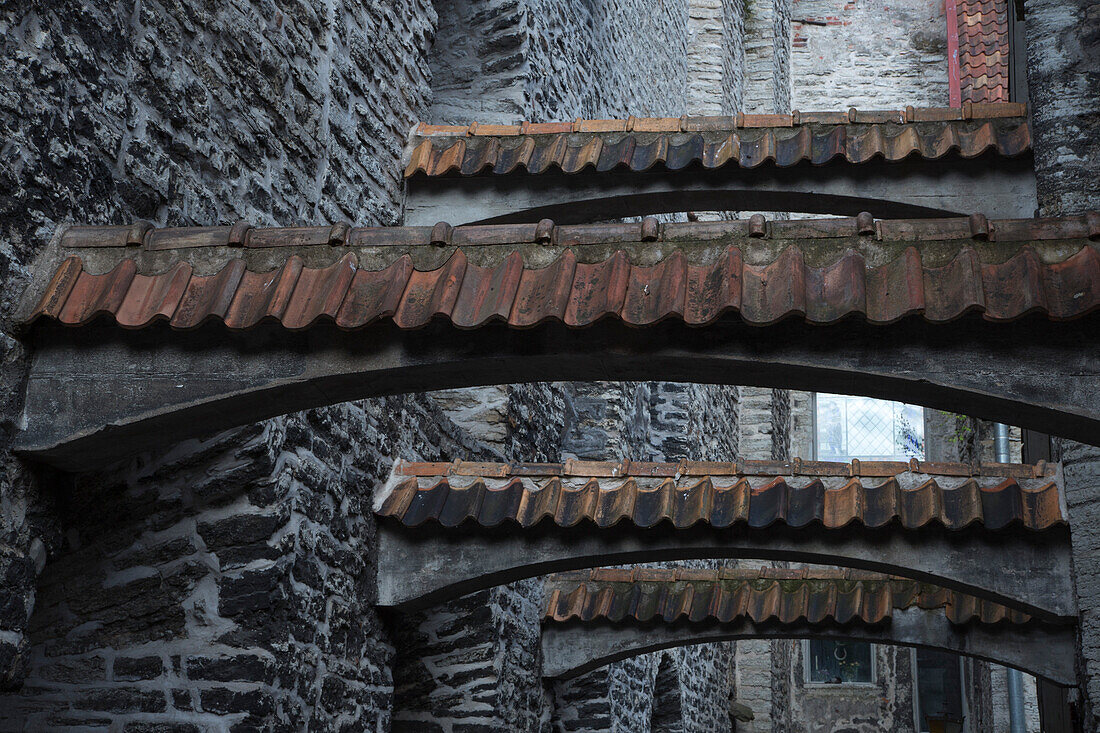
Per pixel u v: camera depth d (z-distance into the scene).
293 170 5.41
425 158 6.69
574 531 6.23
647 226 3.60
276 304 3.50
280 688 4.71
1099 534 5.86
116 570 4.75
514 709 7.39
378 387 3.69
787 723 19.92
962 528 6.07
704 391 14.28
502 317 3.40
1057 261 3.32
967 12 18.11
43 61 3.75
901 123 6.31
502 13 8.18
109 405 3.63
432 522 6.07
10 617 3.53
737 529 6.26
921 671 20.50
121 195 4.15
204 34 4.75
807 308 3.30
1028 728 12.27
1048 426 3.41
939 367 3.34
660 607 8.12
